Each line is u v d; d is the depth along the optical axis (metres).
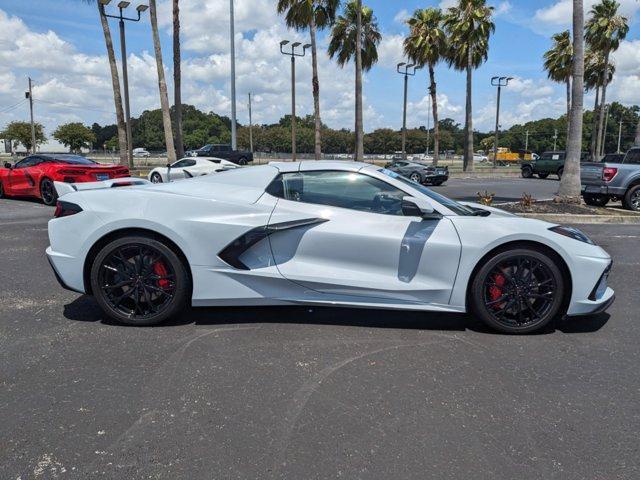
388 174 4.30
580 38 12.09
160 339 3.87
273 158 61.31
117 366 3.38
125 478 2.25
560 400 2.99
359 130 26.45
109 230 4.03
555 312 3.98
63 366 3.38
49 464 2.34
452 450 2.47
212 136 114.12
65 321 4.25
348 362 3.48
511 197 16.94
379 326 4.19
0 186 14.26
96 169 12.96
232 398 2.96
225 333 4.00
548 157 32.41
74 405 2.87
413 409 2.86
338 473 2.29
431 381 3.21
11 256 6.77
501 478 2.27
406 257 3.99
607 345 3.85
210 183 4.35
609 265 4.01
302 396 2.99
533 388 3.13
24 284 5.38
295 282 4.04
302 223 4.06
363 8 32.00
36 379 3.19
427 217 4.02
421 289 3.98
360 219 4.08
